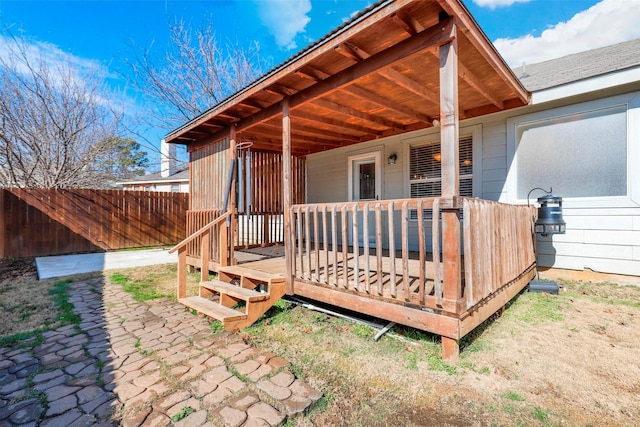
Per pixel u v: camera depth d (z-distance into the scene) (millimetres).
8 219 7605
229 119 4871
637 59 4148
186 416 1824
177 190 18078
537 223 4395
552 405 1910
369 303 2928
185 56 13422
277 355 2588
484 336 2852
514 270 3592
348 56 3039
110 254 8289
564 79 4453
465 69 3375
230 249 4680
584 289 4129
